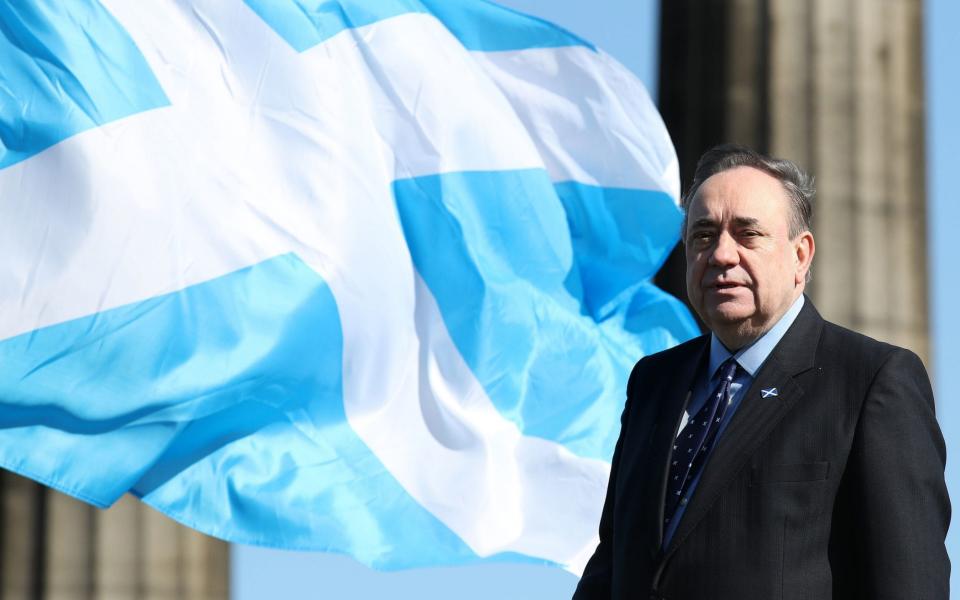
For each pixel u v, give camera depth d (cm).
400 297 1553
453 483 1545
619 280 1703
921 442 906
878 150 1895
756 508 910
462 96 1616
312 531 1463
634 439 1006
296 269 1496
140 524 1642
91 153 1420
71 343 1394
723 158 979
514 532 1566
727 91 1916
